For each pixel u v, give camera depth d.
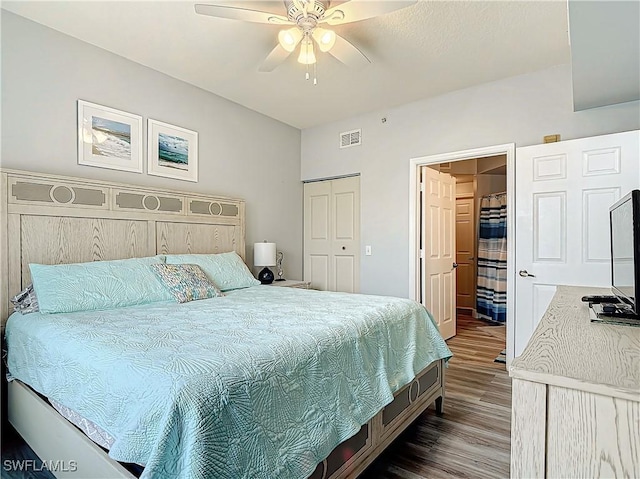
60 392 1.42
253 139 3.99
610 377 0.72
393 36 2.51
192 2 2.18
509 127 3.17
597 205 2.67
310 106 3.88
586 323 1.29
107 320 1.76
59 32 2.49
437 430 2.16
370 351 1.74
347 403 1.50
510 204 3.15
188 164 3.32
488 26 2.39
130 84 2.88
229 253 3.27
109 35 2.54
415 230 3.75
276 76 3.16
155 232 2.95
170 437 0.95
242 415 1.08
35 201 2.28
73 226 2.45
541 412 0.76
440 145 3.56
